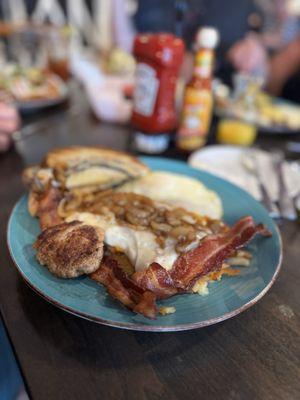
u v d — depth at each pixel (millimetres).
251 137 537
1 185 381
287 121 586
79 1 1200
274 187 410
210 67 450
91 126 553
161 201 323
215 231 294
